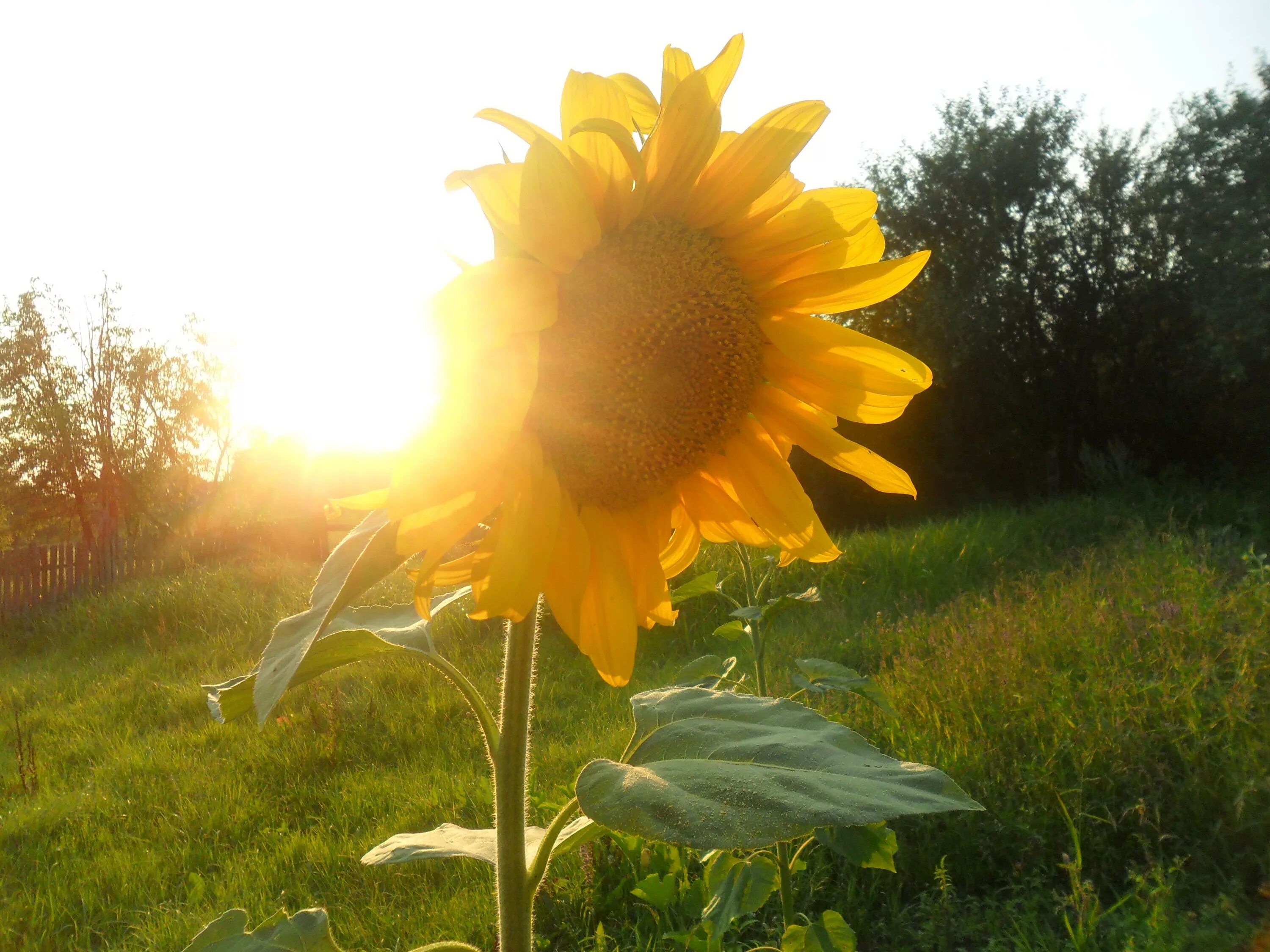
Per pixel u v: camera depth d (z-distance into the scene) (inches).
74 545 597.9
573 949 156.9
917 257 60.2
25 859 202.2
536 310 44.9
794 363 61.6
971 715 210.1
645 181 54.6
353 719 272.4
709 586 140.9
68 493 1176.2
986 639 257.0
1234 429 823.7
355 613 63.1
